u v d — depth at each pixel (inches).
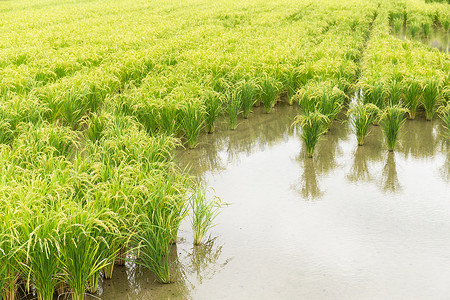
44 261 175.0
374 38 738.2
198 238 231.0
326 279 200.1
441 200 273.3
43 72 478.0
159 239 208.5
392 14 1139.3
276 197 284.2
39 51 611.2
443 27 1008.9
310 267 209.3
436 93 414.9
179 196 228.2
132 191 211.9
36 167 255.3
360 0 1406.3
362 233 237.5
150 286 200.5
